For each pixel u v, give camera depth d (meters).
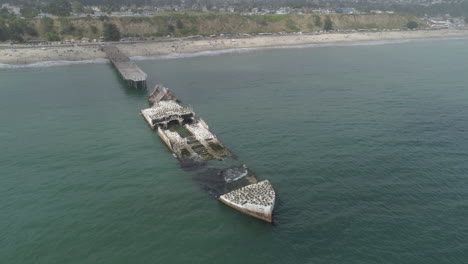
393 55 196.50
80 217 51.91
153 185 60.38
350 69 156.50
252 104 104.81
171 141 76.81
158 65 169.00
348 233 47.22
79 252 45.12
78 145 77.38
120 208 53.88
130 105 107.75
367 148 72.62
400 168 64.25
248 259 43.41
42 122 91.81
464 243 45.25
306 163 66.56
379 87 122.75
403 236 46.56
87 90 124.31
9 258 44.19
